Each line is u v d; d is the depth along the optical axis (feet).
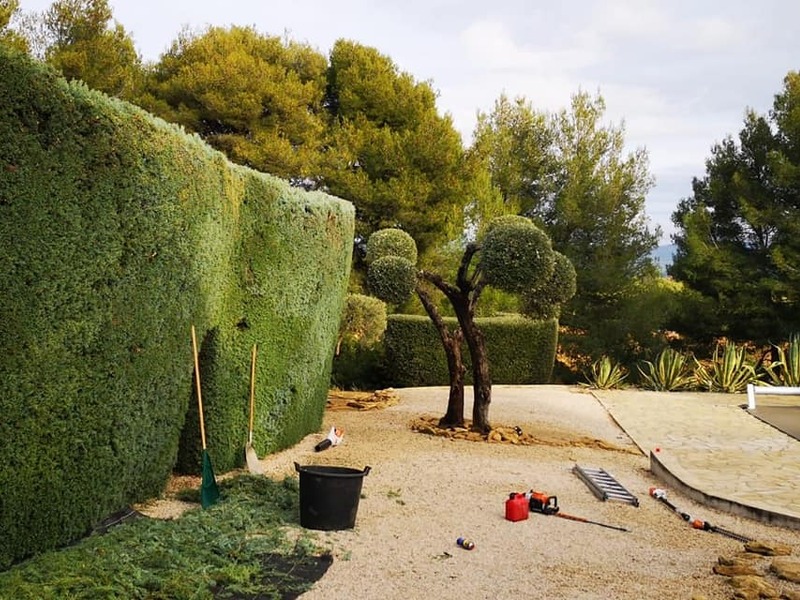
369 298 44.01
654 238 67.87
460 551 17.63
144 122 16.65
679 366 55.67
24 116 13.05
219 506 19.56
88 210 14.96
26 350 13.97
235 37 67.87
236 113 61.77
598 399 47.98
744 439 35.17
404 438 32.94
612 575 16.31
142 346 17.98
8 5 49.21
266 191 25.16
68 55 51.52
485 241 31.94
